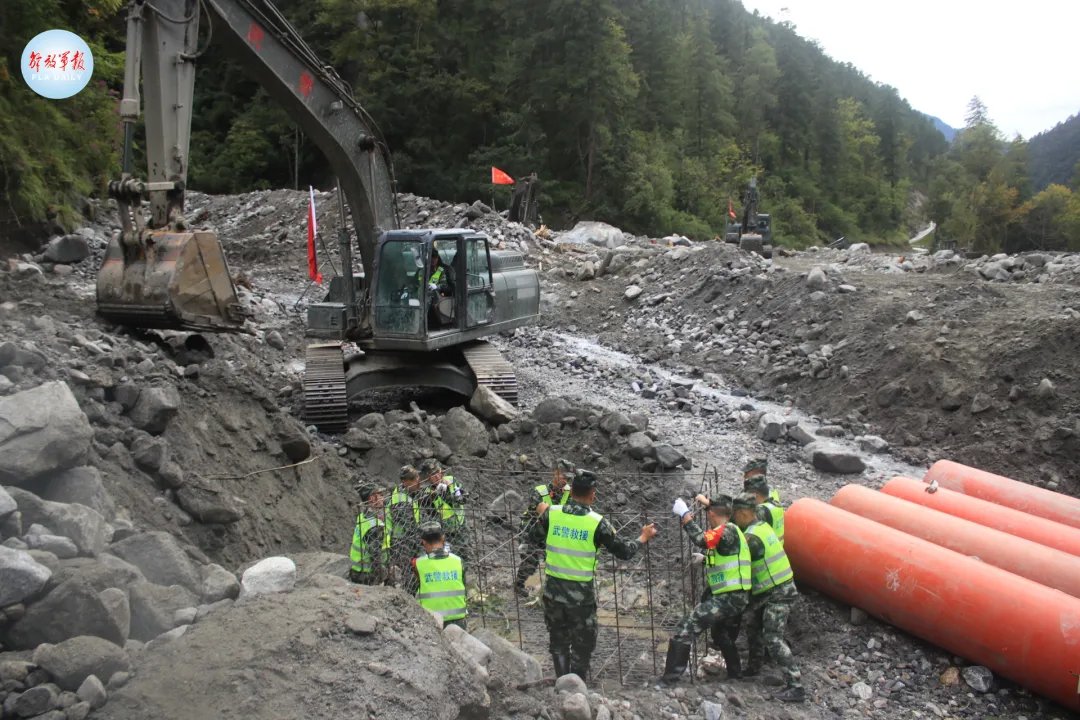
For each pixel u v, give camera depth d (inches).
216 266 427.5
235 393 391.2
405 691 188.7
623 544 273.1
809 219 3548.2
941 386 552.1
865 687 292.5
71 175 793.6
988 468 494.0
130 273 411.2
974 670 295.0
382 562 311.7
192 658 187.3
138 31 397.4
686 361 732.7
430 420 492.4
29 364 316.5
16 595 189.6
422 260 490.6
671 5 3609.7
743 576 281.3
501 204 2149.4
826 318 690.8
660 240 1360.7
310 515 382.3
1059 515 383.2
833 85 4859.7
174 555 236.7
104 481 283.9
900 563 309.9
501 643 253.8
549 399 502.6
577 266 1026.1
